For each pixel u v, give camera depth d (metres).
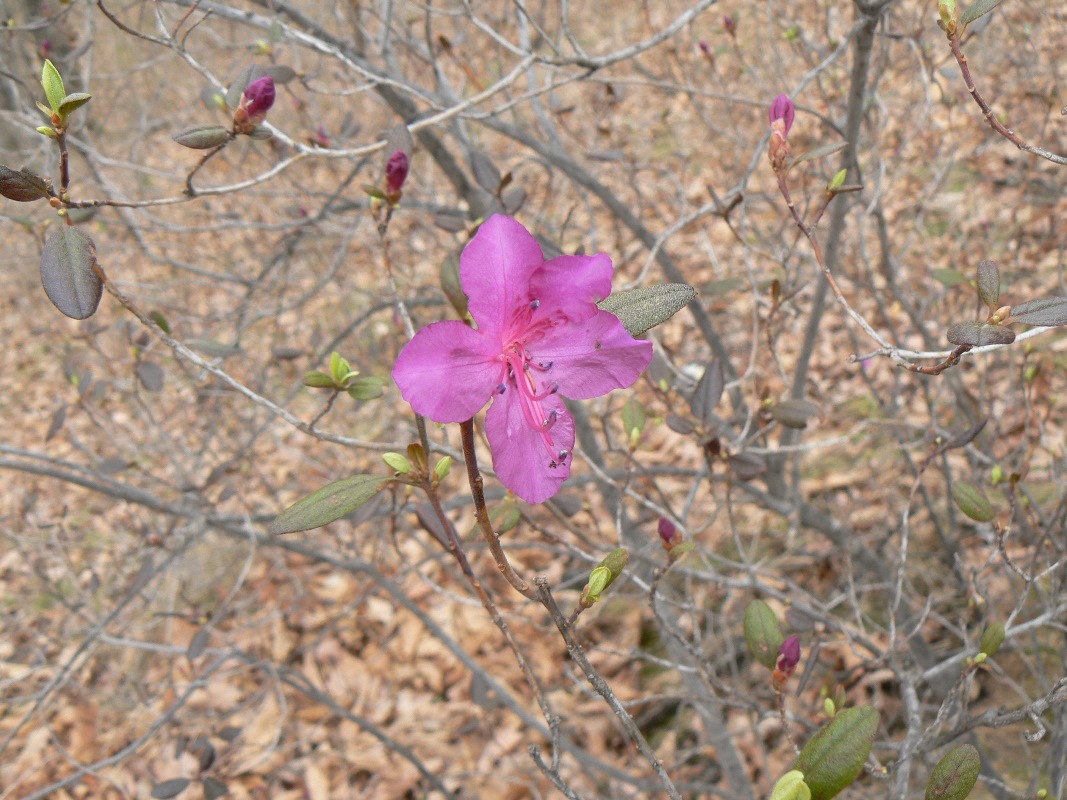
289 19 3.16
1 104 3.95
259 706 4.14
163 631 4.86
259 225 3.46
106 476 3.86
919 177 5.24
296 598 4.18
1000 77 4.46
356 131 3.47
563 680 4.51
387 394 4.71
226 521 3.29
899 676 2.29
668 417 2.24
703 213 2.74
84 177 3.71
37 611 4.91
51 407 6.12
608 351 1.19
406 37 3.44
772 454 3.25
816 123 4.27
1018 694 3.64
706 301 5.39
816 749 1.05
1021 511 3.35
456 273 1.61
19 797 4.24
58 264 1.36
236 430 4.70
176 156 6.00
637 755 4.09
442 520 1.28
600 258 1.17
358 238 4.43
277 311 3.76
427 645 4.74
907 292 4.00
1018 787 3.31
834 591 4.30
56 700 4.50
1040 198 4.62
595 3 7.26
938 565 4.21
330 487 1.23
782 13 3.85
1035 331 1.47
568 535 4.54
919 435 4.44
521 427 1.17
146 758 4.33
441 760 4.30
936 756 3.22
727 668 4.11
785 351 5.29
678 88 2.78
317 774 4.26
